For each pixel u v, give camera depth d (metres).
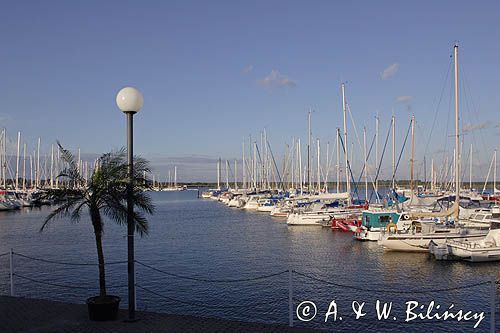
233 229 53.25
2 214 73.62
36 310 12.31
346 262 30.25
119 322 11.24
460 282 24.06
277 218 68.75
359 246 36.91
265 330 10.50
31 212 77.31
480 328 16.83
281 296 21.66
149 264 30.81
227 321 11.26
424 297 21.14
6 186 93.19
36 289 23.41
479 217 39.75
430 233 33.00
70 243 41.84
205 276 26.59
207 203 123.62
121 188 12.09
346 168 56.88
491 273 26.14
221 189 167.62
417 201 50.09
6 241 43.31
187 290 23.02
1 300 13.35
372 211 41.50
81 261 32.31
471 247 28.81
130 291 11.34
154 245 40.19
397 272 26.81
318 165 76.44
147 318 11.55
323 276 26.11
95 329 10.72
